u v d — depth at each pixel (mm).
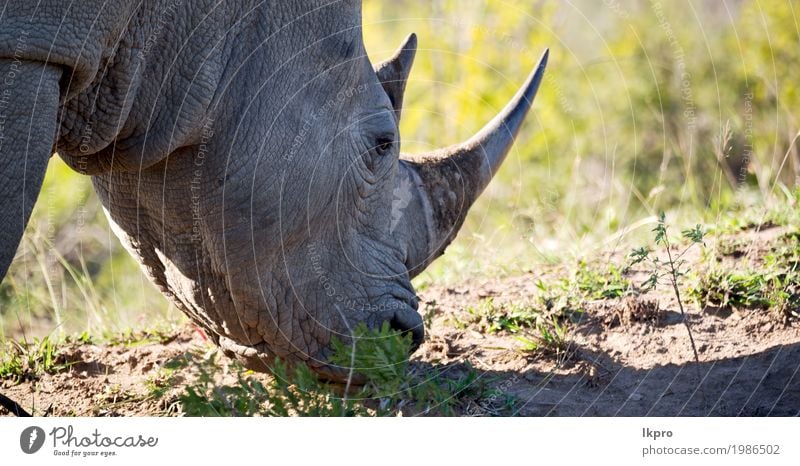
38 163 14172
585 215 34156
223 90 15891
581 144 40594
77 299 29453
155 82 15781
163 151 15906
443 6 43188
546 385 18500
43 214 35312
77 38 14453
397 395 16938
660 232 18734
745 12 42125
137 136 15984
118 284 32281
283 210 16078
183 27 15680
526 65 42000
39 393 19328
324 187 16359
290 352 17000
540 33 42906
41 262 26453
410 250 17766
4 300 28266
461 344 20281
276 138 15938
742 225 24609
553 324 20406
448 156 18422
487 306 21500
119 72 15469
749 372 18094
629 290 21094
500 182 38219
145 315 24812
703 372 18281
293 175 16062
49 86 14305
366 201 16984
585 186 37031
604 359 19141
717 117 39125
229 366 16844
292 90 16078
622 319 20141
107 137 15758
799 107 38875
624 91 42094
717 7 47094
